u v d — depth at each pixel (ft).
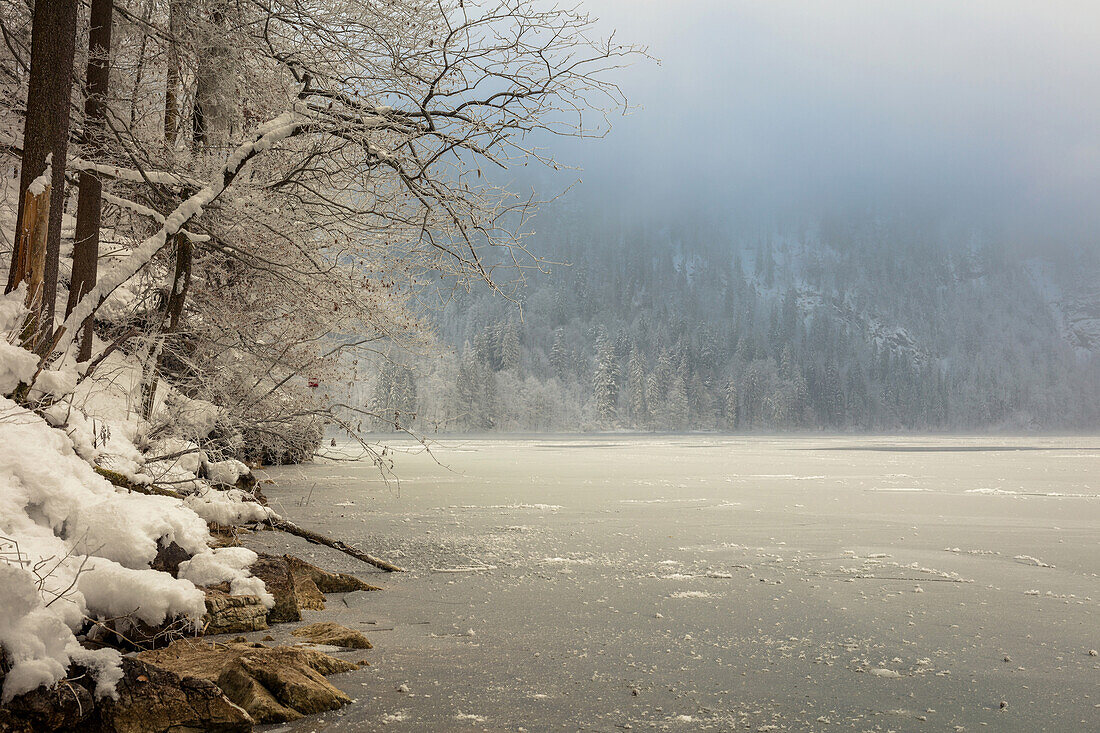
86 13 30.78
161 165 31.01
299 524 36.94
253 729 12.84
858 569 27.55
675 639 18.65
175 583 16.63
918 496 53.62
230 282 36.60
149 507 19.11
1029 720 13.60
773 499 51.11
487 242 29.68
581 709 13.96
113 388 29.58
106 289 23.66
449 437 264.11
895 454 130.93
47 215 22.00
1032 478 72.59
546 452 127.85
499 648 17.79
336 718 13.42
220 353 35.40
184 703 12.42
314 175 32.89
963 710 14.06
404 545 31.78
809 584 24.97
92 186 27.96
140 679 12.35
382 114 28.78
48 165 22.22
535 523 38.42
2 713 11.25
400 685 15.11
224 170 26.78
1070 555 30.60
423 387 332.80
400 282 35.76
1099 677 15.98
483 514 41.73
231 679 13.88
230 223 31.58
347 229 33.71
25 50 29.22
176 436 30.48
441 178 29.63
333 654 17.11
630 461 100.12
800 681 15.62
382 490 54.24
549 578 25.75
